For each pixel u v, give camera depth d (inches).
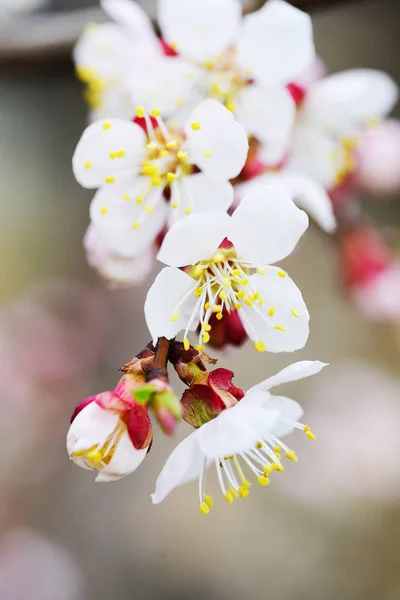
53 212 27.7
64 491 24.4
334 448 23.9
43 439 24.4
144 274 11.5
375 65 25.0
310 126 12.4
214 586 23.9
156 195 11.1
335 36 25.2
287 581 23.8
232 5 11.3
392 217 24.0
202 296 10.5
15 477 23.9
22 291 26.5
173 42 11.4
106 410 10.2
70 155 27.4
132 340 25.7
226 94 11.4
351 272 16.0
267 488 24.5
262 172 11.5
